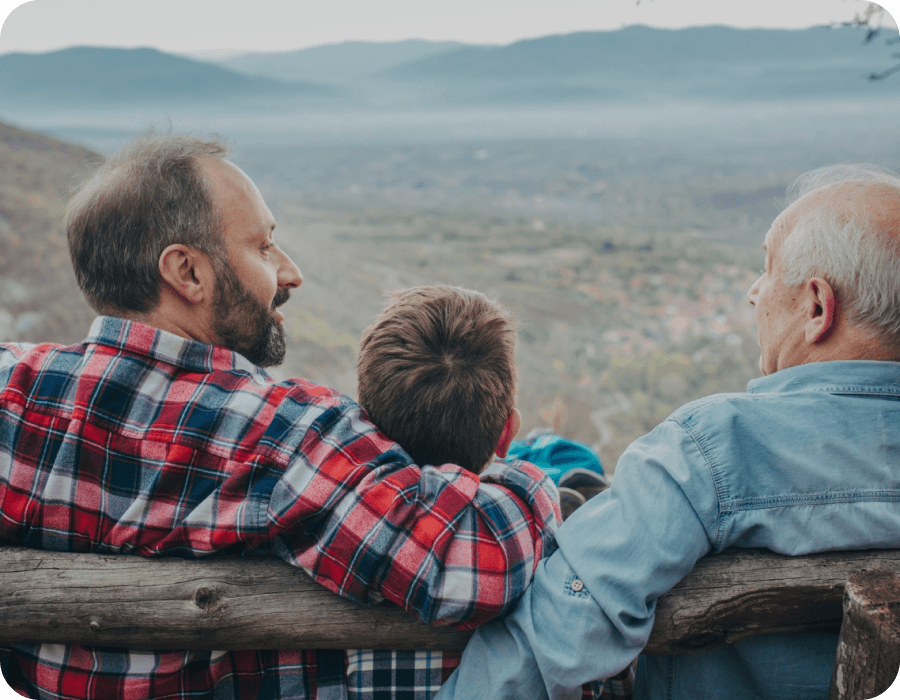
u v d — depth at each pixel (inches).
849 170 42.9
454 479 39.0
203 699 39.2
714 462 37.6
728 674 40.7
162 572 36.8
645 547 36.7
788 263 40.8
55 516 38.5
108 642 36.6
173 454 38.2
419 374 39.9
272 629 36.6
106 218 40.8
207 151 43.0
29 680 39.8
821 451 37.8
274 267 45.3
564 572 38.3
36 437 39.1
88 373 39.3
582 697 41.3
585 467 64.1
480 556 37.5
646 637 36.6
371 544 36.4
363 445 39.0
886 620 31.9
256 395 39.7
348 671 39.8
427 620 36.6
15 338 423.8
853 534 37.4
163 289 41.9
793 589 36.6
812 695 39.6
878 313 38.3
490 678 37.5
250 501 37.5
